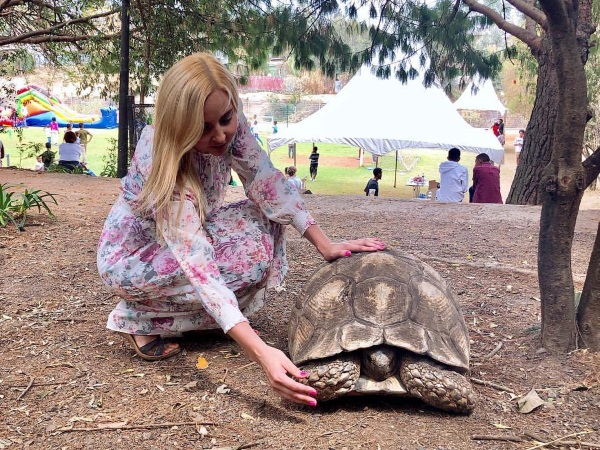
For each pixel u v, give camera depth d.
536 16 4.57
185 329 1.71
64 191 4.99
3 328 1.94
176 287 1.61
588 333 1.76
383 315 1.49
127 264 1.62
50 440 1.32
